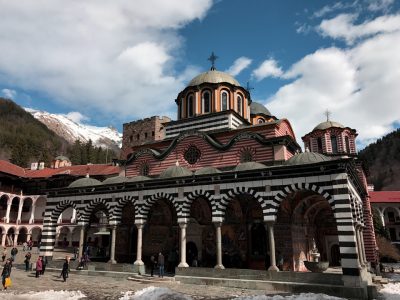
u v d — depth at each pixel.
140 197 29.86
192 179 27.48
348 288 19.61
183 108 41.66
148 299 18.33
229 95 40.31
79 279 27.02
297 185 23.34
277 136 32.88
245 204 29.94
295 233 28.72
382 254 51.94
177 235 32.50
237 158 32.22
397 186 141.25
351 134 44.88
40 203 70.19
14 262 40.59
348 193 21.52
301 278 21.41
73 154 154.50
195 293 20.72
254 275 22.92
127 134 86.69
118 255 35.25
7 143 140.00
